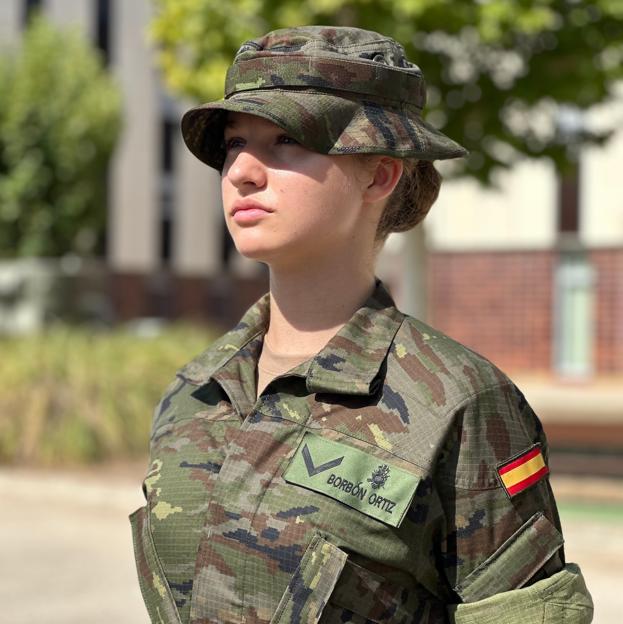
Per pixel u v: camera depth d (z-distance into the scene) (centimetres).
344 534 169
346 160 183
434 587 177
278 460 176
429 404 175
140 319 2605
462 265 1122
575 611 174
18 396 1218
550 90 905
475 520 172
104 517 947
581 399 949
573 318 1072
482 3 824
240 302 2909
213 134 202
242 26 877
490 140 953
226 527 175
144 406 1258
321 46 183
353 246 192
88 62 2777
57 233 2755
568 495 954
